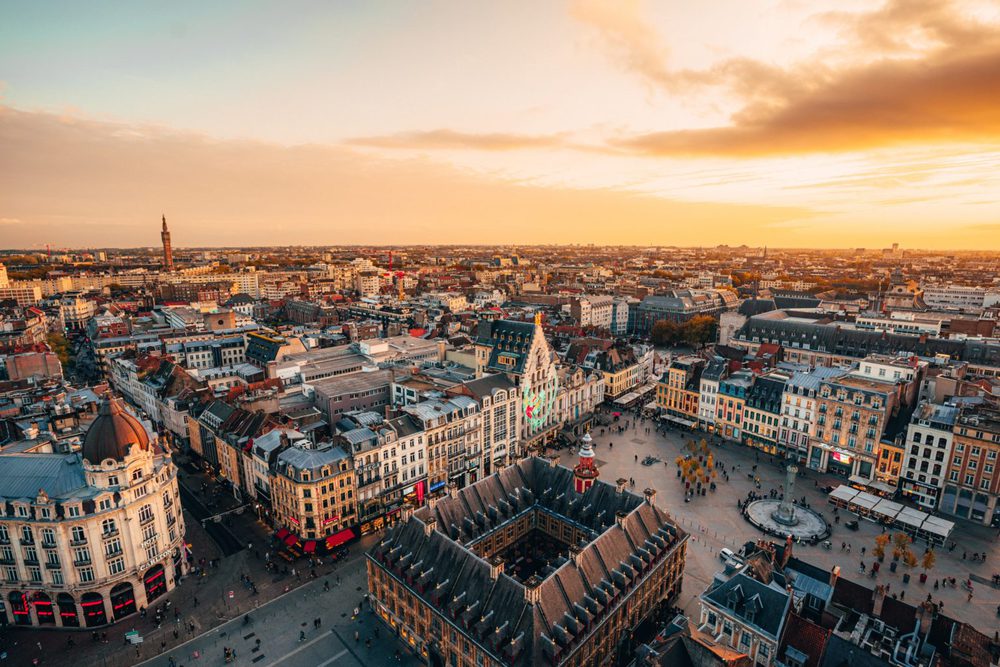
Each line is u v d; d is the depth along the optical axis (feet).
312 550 367.25
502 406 501.97
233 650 288.71
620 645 276.82
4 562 299.38
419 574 279.90
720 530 400.26
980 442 402.31
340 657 284.61
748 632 252.62
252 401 484.33
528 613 236.43
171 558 335.67
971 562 360.07
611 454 538.47
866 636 248.32
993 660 223.10
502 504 342.44
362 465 387.75
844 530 398.01
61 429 432.66
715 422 587.27
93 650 289.74
